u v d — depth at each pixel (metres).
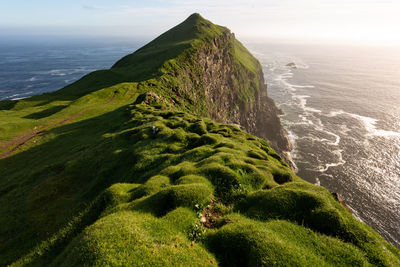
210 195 14.82
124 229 10.31
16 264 12.85
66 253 10.63
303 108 156.62
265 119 151.12
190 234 10.85
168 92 84.25
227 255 9.88
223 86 138.62
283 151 94.81
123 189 17.50
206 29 158.62
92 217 15.52
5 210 20.64
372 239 10.70
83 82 112.62
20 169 33.84
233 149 24.62
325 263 9.13
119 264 8.29
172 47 127.75
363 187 72.38
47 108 74.38
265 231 10.50
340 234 11.04
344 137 108.56
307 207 12.80
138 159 24.89
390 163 84.44
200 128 32.81
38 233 16.22
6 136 48.72
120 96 78.12
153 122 35.78
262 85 197.12
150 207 13.33
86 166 26.91
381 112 138.50
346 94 184.38
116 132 39.03
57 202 20.50
